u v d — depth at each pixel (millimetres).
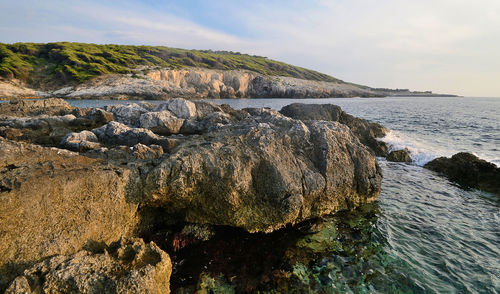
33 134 14820
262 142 11023
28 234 6035
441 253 9297
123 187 8414
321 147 12016
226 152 10172
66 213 6785
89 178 7449
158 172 8969
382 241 9914
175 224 10039
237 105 61938
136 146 10977
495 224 11305
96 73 74000
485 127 34938
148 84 73000
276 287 7551
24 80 67812
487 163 16422
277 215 10031
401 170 18562
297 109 27812
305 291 7453
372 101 105625
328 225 10828
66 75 71938
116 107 21406
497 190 14742
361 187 12398
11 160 7586
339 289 7578
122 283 5520
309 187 10648
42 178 6758
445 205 13062
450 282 7941
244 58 154250
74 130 17172
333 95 122438
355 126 26031
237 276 7914
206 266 8273
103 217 7613
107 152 10484
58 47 88500
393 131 30125
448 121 40969
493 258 9078
